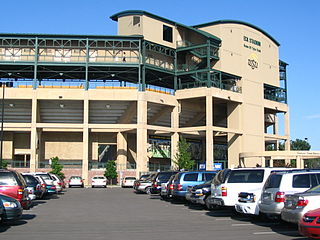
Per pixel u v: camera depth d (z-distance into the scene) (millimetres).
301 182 14422
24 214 19891
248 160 66562
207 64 62344
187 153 59750
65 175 59375
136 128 58219
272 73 73625
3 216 14375
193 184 24859
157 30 62062
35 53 58281
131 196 33906
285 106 75812
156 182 33312
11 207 14547
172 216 18938
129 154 66750
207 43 62000
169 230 14359
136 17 61062
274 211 14367
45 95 57250
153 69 60656
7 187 17453
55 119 63062
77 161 65375
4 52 59375
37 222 16734
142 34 60062
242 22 67375
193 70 62594
